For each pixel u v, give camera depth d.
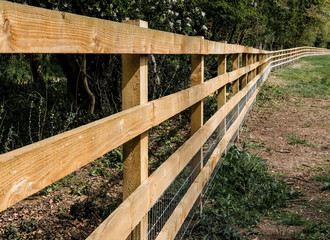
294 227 3.74
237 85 6.68
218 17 12.84
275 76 17.91
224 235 3.49
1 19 1.00
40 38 1.16
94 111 7.61
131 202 1.95
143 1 7.02
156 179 2.39
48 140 1.23
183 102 3.05
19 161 1.07
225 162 5.04
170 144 6.38
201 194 3.89
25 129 5.29
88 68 7.68
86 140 1.46
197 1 8.98
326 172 5.46
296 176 5.31
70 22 1.32
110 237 1.69
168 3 7.13
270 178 5.04
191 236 3.46
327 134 7.80
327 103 11.34
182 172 4.29
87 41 1.44
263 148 6.77
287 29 25.23
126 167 2.23
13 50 1.05
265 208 4.16
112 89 7.88
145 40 2.12
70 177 4.77
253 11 13.05
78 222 3.70
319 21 38.56
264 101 11.16
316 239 3.41
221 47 4.70
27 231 3.44
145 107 2.15
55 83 9.31
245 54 8.14
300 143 7.12
